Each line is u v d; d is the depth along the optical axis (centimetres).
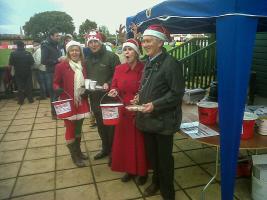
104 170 364
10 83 839
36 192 319
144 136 279
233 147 205
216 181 327
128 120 302
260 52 559
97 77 348
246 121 252
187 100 406
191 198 296
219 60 200
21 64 727
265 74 548
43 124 573
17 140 485
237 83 193
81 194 311
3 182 342
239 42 185
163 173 265
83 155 398
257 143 247
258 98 548
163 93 247
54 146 452
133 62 294
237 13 180
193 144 436
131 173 314
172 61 241
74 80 340
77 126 370
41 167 379
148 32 242
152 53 248
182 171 354
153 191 302
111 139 352
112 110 283
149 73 255
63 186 329
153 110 244
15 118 625
